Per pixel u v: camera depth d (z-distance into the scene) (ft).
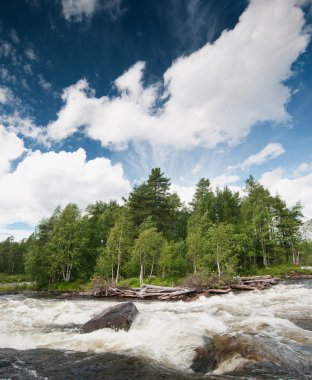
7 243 385.91
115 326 39.81
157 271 164.04
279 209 212.84
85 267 178.40
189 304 70.90
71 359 27.58
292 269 175.94
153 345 31.37
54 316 55.26
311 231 204.33
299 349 26.50
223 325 37.58
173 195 279.08
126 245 161.68
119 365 25.46
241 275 169.48
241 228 198.80
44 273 165.07
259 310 51.34
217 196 257.34
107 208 239.91
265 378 21.30
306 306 53.83
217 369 24.00
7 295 127.95
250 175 247.91
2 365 26.16
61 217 186.91
